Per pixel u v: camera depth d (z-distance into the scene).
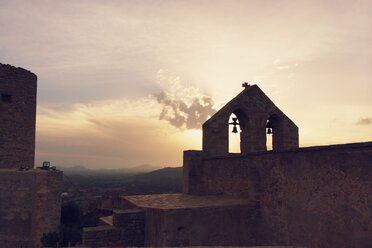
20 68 24.27
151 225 12.51
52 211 22.22
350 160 9.44
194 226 12.06
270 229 12.68
